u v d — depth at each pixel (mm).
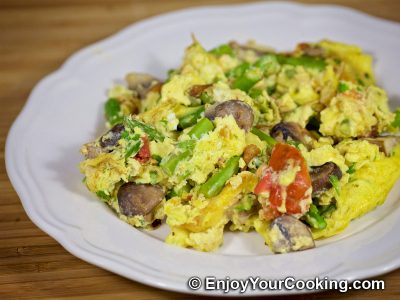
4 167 312
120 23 414
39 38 405
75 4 435
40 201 267
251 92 299
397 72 345
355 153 274
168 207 251
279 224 241
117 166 260
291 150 248
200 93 290
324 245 246
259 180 250
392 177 273
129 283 246
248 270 232
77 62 355
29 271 253
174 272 231
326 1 424
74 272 252
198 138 263
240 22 383
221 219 250
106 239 249
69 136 313
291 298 238
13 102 354
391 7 414
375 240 244
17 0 434
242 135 265
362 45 365
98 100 337
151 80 332
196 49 323
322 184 255
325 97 306
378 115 298
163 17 386
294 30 378
